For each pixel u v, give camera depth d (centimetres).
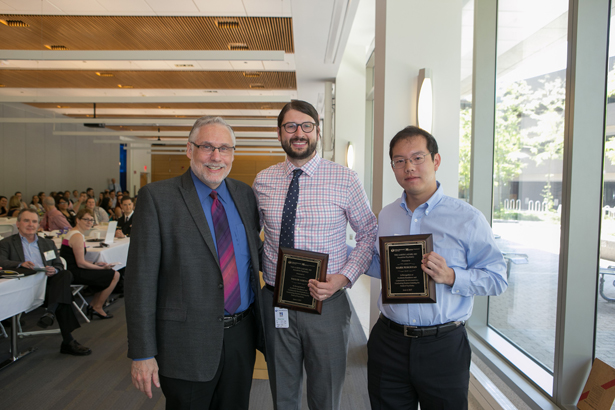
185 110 1241
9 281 298
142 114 1320
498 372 247
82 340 375
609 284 185
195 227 155
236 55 474
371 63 772
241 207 172
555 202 222
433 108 283
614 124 184
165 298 154
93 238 572
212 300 154
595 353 196
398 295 145
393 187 290
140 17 581
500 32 294
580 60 189
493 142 306
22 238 355
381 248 148
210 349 153
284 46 693
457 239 149
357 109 797
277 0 530
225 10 560
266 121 1020
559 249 217
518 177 266
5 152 1207
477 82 304
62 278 338
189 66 820
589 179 193
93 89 1010
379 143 297
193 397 154
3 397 269
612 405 174
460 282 140
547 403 206
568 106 195
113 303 501
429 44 283
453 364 147
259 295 167
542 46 238
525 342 257
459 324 151
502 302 290
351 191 178
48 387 283
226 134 159
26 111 1280
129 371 309
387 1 282
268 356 178
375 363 160
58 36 650
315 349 170
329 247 174
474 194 309
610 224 186
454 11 282
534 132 246
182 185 161
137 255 150
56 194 1198
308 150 171
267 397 271
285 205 174
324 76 812
